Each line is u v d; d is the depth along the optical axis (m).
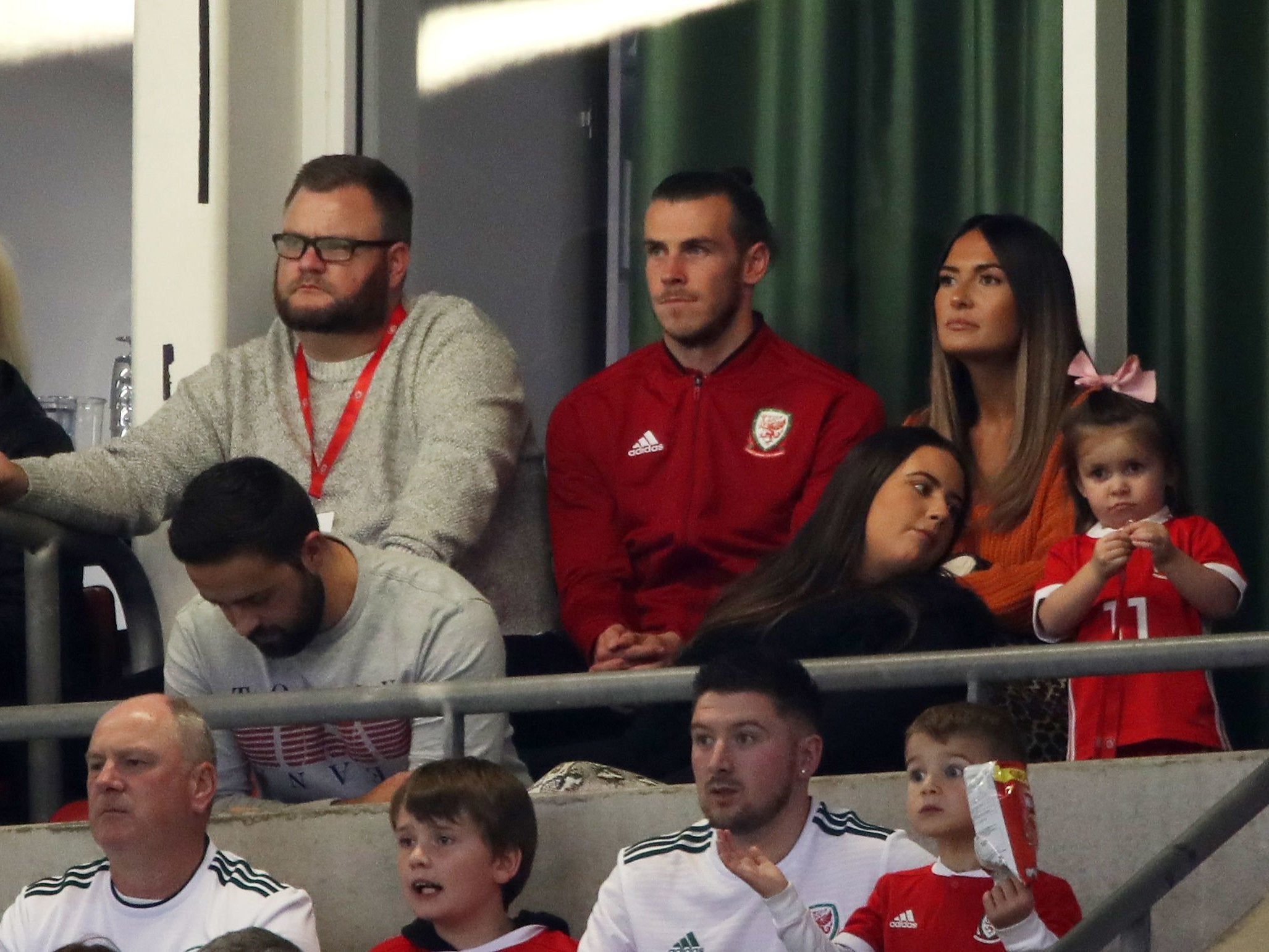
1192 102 14.70
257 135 16.22
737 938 9.67
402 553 11.98
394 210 14.03
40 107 19.41
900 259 15.29
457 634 11.55
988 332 13.34
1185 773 10.61
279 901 10.11
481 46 16.53
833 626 11.26
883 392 15.30
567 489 14.13
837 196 15.45
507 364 14.00
